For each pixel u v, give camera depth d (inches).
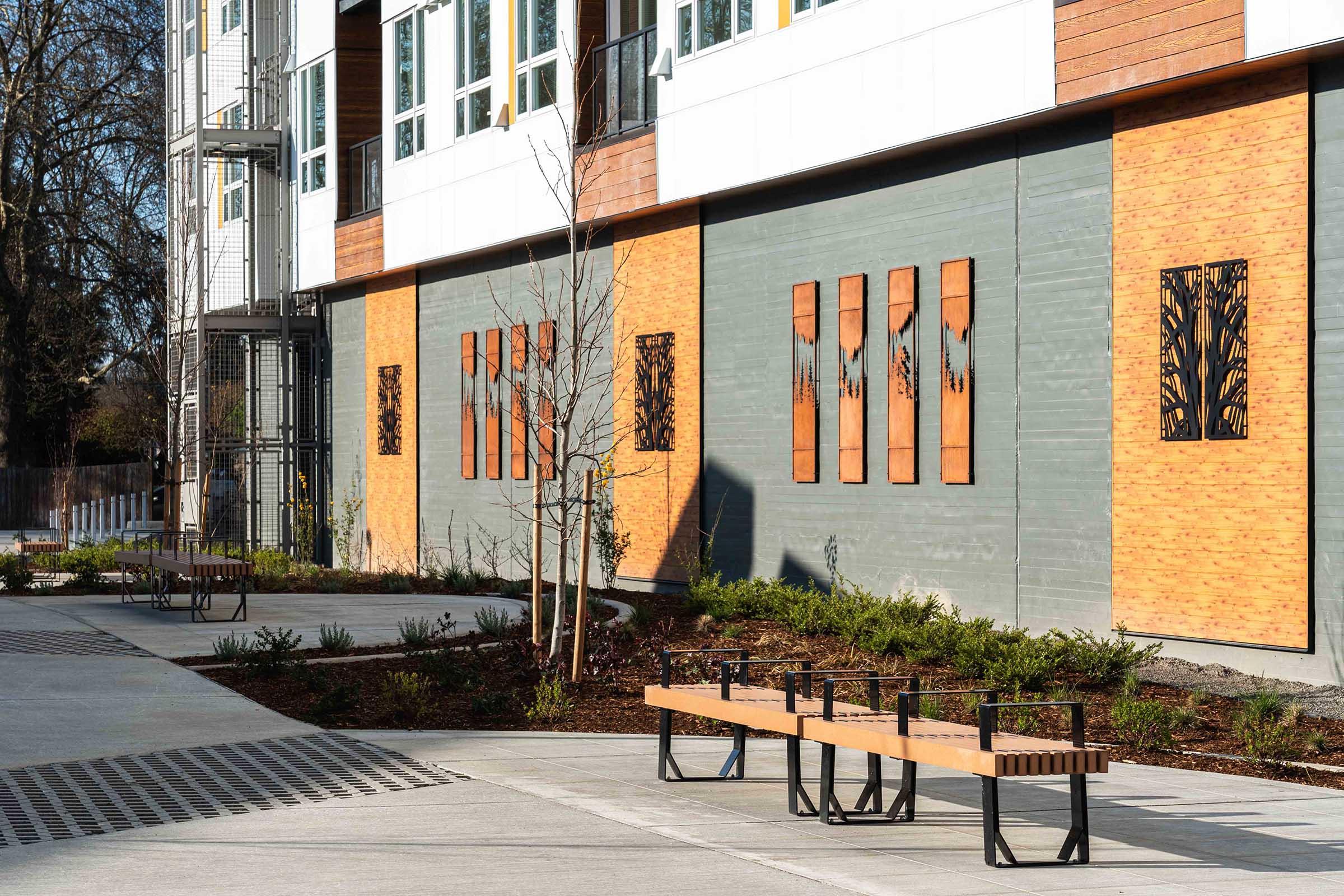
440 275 1066.7
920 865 265.3
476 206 968.3
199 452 1155.9
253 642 603.2
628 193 820.0
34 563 1088.8
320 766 362.3
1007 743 278.1
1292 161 511.2
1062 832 296.7
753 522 764.6
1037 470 608.1
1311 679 506.3
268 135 1243.2
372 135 1165.1
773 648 589.6
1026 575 613.6
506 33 930.7
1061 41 569.6
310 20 1199.6
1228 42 509.0
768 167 719.1
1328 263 501.4
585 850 273.7
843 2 671.8
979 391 634.2
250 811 309.3
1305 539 506.3
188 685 491.8
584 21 855.7
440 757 376.5
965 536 642.2
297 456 1251.2
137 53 2033.7
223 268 1295.5
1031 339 609.9
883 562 684.7
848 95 670.5
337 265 1162.0
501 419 981.2
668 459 824.3
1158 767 383.9
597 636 561.6
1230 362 530.3
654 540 835.4
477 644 573.6
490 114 949.8
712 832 292.2
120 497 1771.7
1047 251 602.9
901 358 671.1
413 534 1099.9
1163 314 553.3
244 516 1235.9
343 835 285.9
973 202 636.7
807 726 308.7
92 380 2167.8
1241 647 527.8
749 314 765.9
